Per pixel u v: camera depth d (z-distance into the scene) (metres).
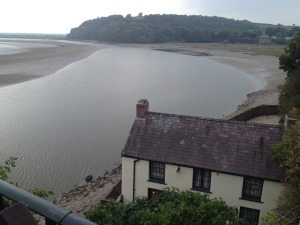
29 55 120.12
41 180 28.33
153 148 21.62
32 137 36.97
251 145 20.41
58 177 28.98
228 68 104.50
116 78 78.75
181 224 11.28
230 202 20.38
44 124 41.44
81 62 108.75
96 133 39.09
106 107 50.75
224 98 60.38
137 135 22.45
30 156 32.28
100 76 80.94
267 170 19.25
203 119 22.28
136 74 86.56
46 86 65.31
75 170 30.33
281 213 15.66
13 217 2.28
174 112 50.44
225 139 21.06
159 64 110.81
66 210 2.53
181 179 21.05
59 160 31.91
